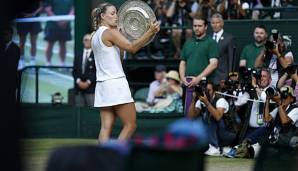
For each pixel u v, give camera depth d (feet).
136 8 42.88
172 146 22.15
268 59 53.98
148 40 40.68
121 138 41.93
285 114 49.11
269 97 49.57
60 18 76.48
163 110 60.90
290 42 59.41
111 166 22.68
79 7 65.82
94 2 65.72
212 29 59.41
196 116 53.01
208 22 61.16
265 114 50.01
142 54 67.67
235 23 62.18
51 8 76.23
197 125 22.52
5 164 34.12
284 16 64.95
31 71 65.21
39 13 75.56
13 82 38.68
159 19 68.13
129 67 67.46
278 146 27.66
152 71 68.08
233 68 58.18
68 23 76.59
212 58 53.98
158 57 67.51
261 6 66.80
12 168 34.32
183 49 55.21
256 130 50.90
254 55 57.16
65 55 76.95
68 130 63.46
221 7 65.62
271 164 27.63
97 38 41.63
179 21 68.08
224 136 51.60
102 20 41.93
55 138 63.21
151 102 62.44
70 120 63.46
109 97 41.60
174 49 67.36
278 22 61.05
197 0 67.87
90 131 63.21
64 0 76.07
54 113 63.36
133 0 44.04
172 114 60.49
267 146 27.73
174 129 22.52
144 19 42.68
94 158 22.71
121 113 41.98
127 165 22.09
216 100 52.01
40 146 56.18
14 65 40.65
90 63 63.52
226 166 46.78
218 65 56.49
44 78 69.26
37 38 76.23
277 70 53.31
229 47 57.06
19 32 73.92
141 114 60.34
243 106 51.65
